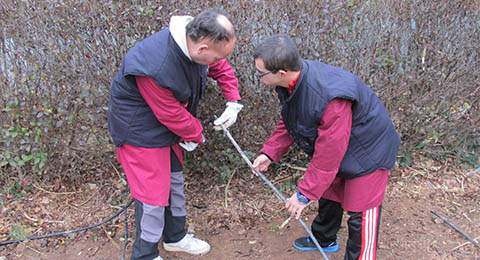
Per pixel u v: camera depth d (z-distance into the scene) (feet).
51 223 9.89
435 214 10.27
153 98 6.53
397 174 11.96
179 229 8.68
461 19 11.06
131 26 9.45
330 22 10.05
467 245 9.13
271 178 11.72
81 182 11.23
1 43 9.71
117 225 9.89
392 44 10.81
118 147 7.45
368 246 7.19
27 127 10.30
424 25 10.94
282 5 9.86
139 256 7.77
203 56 6.31
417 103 11.59
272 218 10.30
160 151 7.29
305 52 10.22
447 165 12.32
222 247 9.29
